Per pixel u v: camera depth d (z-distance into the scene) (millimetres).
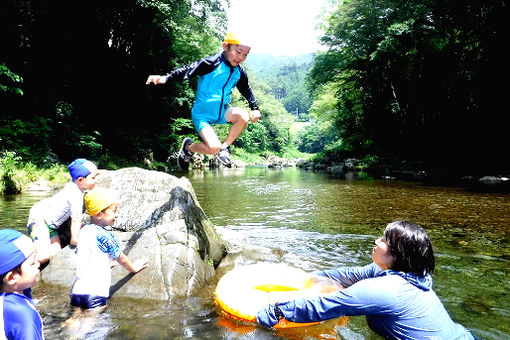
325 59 23703
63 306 2639
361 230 5359
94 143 14086
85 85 16875
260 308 2354
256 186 12094
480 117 17812
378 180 14758
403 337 1870
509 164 16203
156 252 3160
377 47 19234
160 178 3846
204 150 3053
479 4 15484
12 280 1424
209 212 6926
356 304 1932
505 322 2436
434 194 9695
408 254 1946
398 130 24312
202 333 2230
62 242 3441
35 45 13414
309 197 9141
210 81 3051
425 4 16547
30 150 11492
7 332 1397
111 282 2975
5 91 11891
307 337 2191
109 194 2820
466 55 18062
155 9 16672
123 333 2221
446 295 2900
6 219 5449
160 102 21703
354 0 19719
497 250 4211
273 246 4430
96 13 15766
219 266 3660
